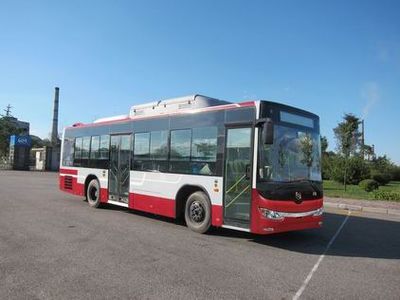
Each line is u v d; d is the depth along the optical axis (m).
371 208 17.48
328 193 23.84
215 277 6.59
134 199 12.73
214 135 10.14
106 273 6.59
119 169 13.55
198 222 10.43
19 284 5.96
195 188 10.69
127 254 7.86
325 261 8.03
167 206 11.39
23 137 54.03
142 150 12.57
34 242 8.66
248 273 6.89
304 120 9.96
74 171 16.17
